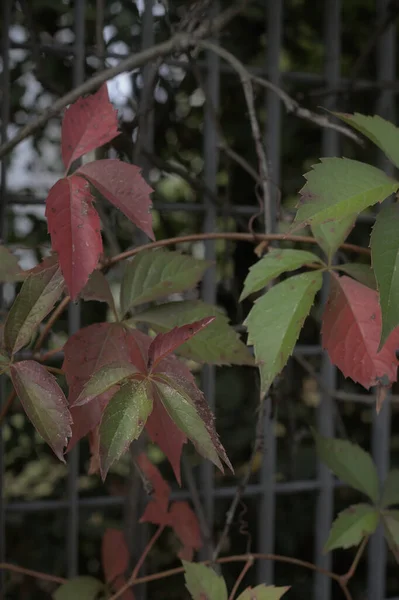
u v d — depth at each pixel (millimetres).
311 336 1602
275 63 1255
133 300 993
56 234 866
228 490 1245
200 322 837
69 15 1416
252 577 1534
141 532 1196
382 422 1313
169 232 1608
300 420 1572
